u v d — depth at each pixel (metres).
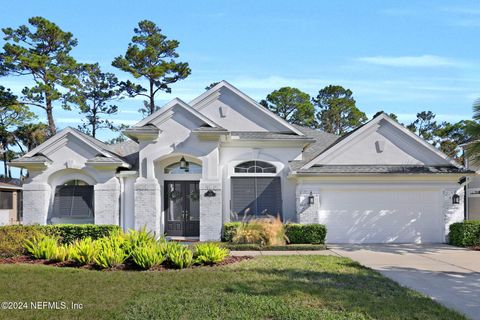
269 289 10.27
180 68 47.28
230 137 21.70
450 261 15.61
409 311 8.84
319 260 14.95
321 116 60.22
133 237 14.94
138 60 46.62
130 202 21.95
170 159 22.86
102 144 23.17
